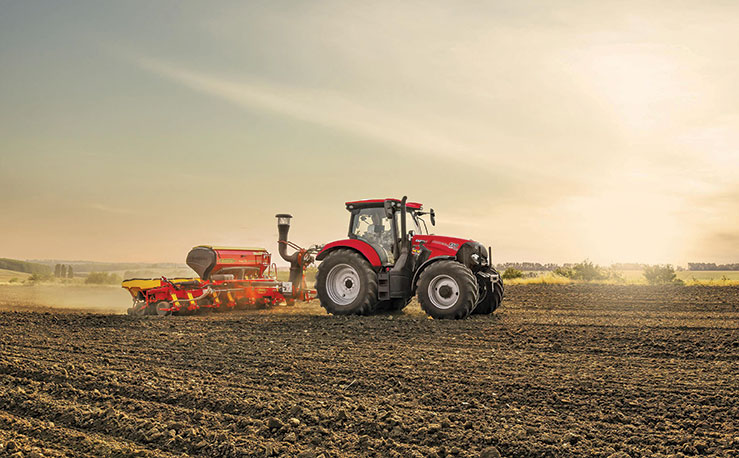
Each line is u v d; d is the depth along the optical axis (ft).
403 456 12.38
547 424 14.42
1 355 23.47
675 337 27.25
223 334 29.53
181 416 15.30
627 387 17.85
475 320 34.35
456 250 36.47
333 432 13.92
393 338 27.81
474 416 15.11
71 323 33.96
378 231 38.60
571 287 62.03
